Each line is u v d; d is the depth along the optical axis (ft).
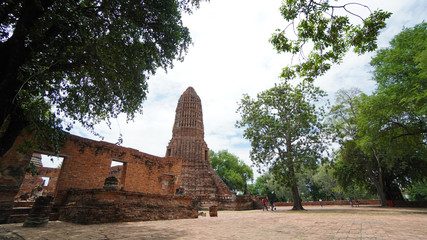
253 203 121.90
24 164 34.45
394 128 63.05
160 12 29.73
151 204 39.93
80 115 30.01
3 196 31.63
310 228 28.73
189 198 50.29
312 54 24.49
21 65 18.29
